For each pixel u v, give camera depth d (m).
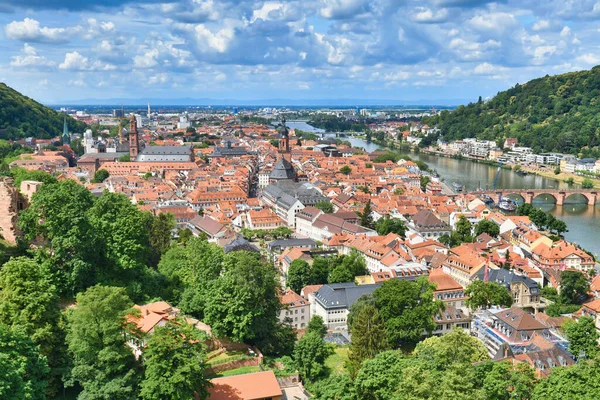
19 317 105.31
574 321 167.25
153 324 124.00
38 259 139.12
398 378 111.19
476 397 100.00
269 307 149.50
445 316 180.88
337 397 117.75
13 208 151.62
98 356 102.88
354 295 199.50
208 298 141.75
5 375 81.12
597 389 95.94
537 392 103.75
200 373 105.50
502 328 166.62
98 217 155.00
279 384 130.00
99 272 148.62
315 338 141.62
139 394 99.94
